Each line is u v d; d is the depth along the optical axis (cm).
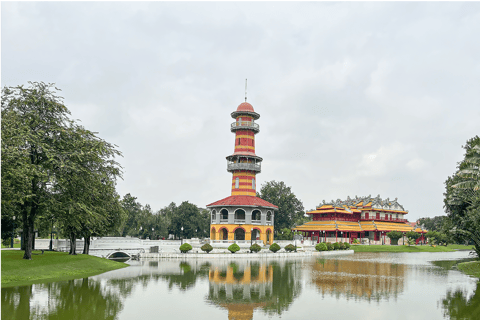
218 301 2662
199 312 2331
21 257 4238
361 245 10525
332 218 11306
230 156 8700
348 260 6394
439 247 11481
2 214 4022
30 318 2116
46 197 3981
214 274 4159
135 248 6681
